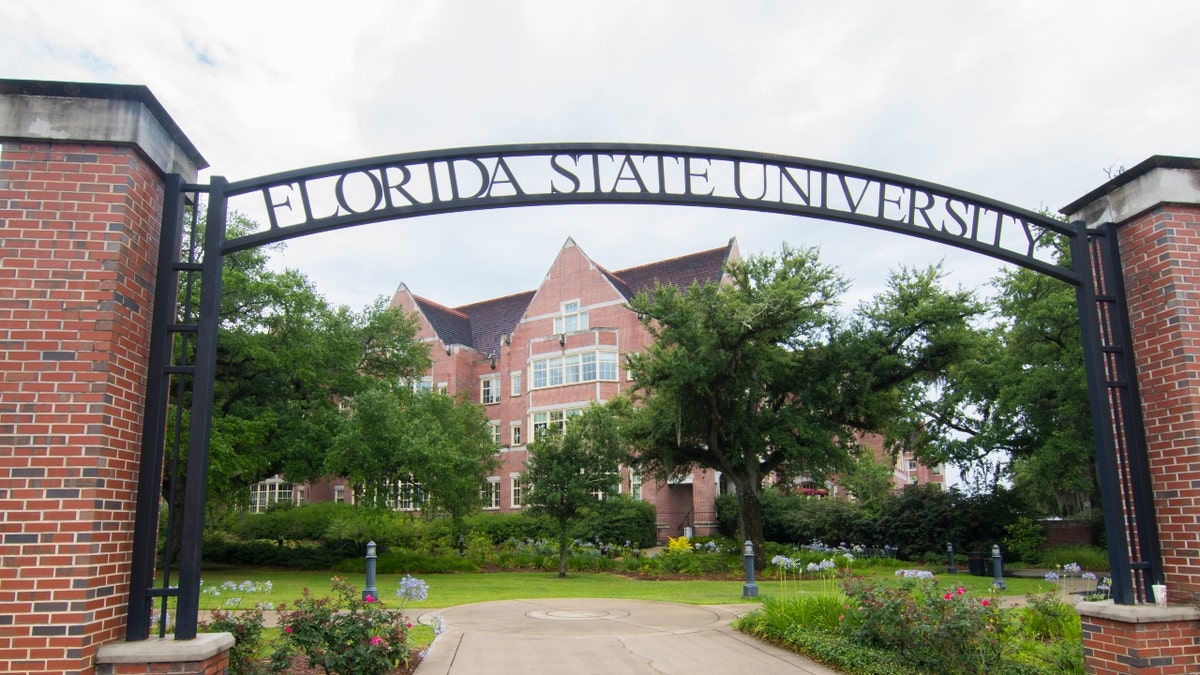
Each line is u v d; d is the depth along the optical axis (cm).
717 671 879
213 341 597
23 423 532
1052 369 2283
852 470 2584
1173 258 710
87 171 569
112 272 555
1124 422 738
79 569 519
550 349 4122
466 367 4750
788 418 2430
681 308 2350
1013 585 1934
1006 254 747
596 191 692
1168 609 666
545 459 2377
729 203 706
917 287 2458
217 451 2062
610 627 1208
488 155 681
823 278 2436
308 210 647
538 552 2733
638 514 3466
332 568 2586
